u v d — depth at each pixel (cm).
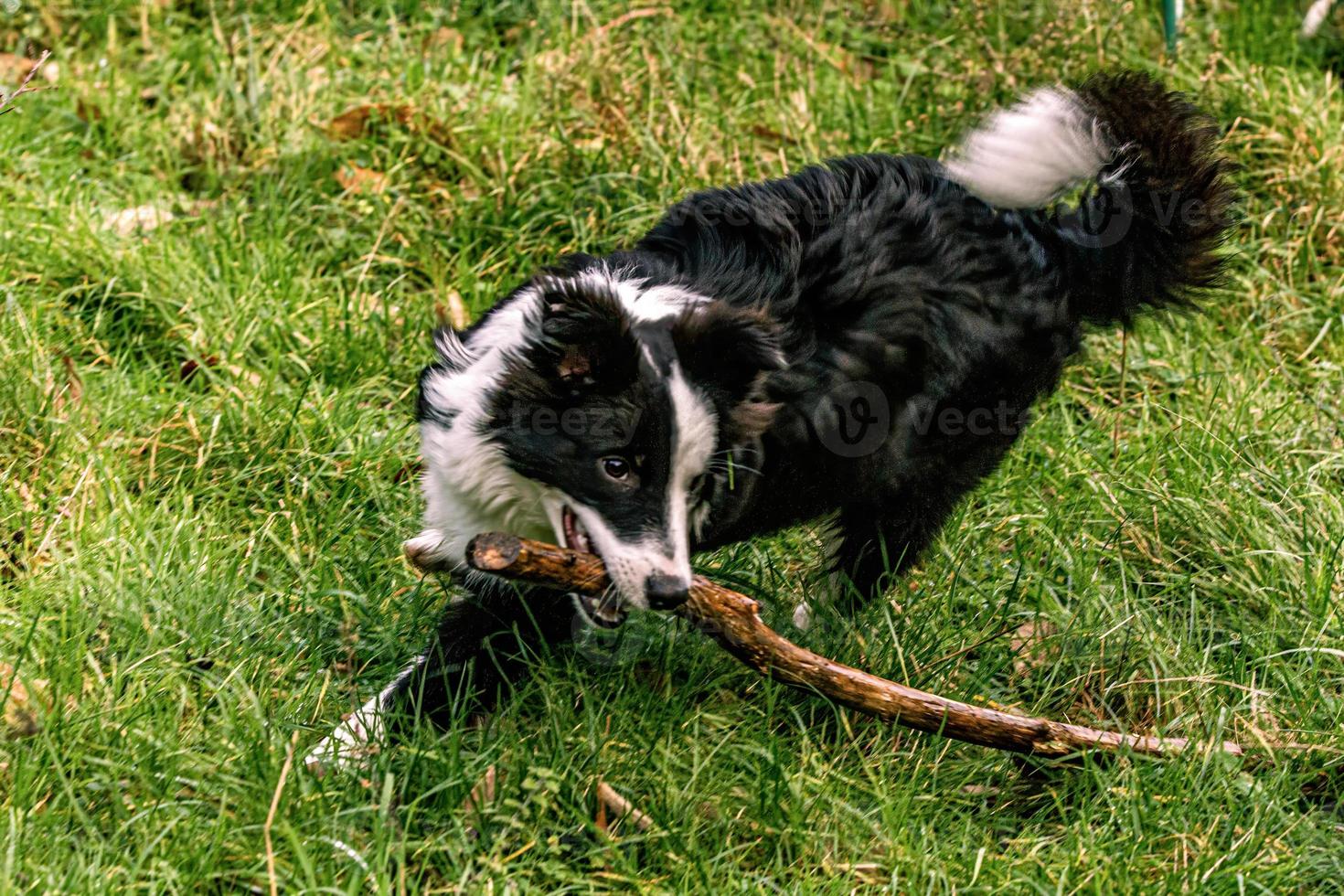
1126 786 323
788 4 647
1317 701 356
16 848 271
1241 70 609
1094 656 374
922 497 383
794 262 344
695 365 313
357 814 297
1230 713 350
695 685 352
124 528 373
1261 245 540
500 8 625
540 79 567
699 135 550
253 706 311
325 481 413
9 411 400
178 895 270
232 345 448
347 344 458
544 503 326
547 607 346
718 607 308
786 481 354
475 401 321
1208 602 408
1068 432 461
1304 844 310
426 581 378
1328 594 387
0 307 436
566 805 308
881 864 303
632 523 312
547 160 531
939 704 307
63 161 512
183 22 604
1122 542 425
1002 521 421
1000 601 397
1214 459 443
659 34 604
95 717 307
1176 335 505
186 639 339
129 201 508
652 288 333
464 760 313
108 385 424
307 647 353
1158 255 382
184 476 406
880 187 358
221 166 529
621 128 542
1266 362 505
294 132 536
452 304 482
